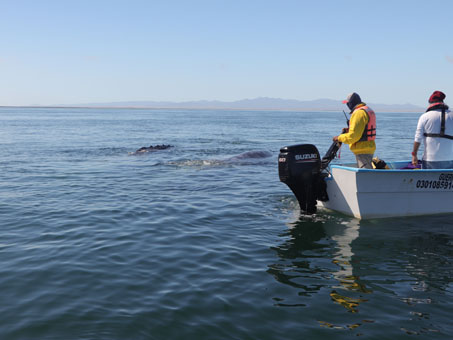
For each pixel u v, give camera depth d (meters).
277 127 48.62
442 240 6.16
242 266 5.13
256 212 7.89
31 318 3.76
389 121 77.75
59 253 5.52
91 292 4.34
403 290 4.41
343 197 7.48
